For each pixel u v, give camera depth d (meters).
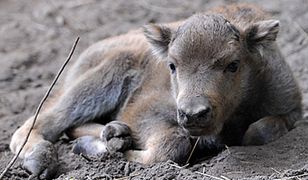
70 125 20.58
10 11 33.84
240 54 18.05
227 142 19.45
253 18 19.61
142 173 17.41
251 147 18.31
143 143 19.19
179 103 16.94
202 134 17.22
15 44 30.45
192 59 17.62
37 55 29.20
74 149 19.30
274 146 18.34
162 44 19.16
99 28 31.08
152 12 31.84
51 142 20.31
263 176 16.47
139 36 21.17
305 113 21.92
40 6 34.00
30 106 24.48
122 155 18.38
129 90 20.56
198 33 17.83
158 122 19.12
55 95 22.00
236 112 19.06
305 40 27.48
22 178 18.30
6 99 25.16
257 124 18.97
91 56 21.31
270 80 19.30
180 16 30.98
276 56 19.48
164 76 19.75
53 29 31.52
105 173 17.70
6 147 20.69
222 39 17.75
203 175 16.97
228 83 17.89
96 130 20.16
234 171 17.19
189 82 17.39
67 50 29.45
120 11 32.41
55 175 18.45
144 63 20.47
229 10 20.08
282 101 19.61
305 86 23.97
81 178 17.48
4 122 22.88
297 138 18.61
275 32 18.62
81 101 20.53
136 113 19.64
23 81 27.08
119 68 20.56
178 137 18.42
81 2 33.78
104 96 20.56
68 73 21.89
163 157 18.23
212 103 17.12
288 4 30.53
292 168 17.06
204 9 31.05
